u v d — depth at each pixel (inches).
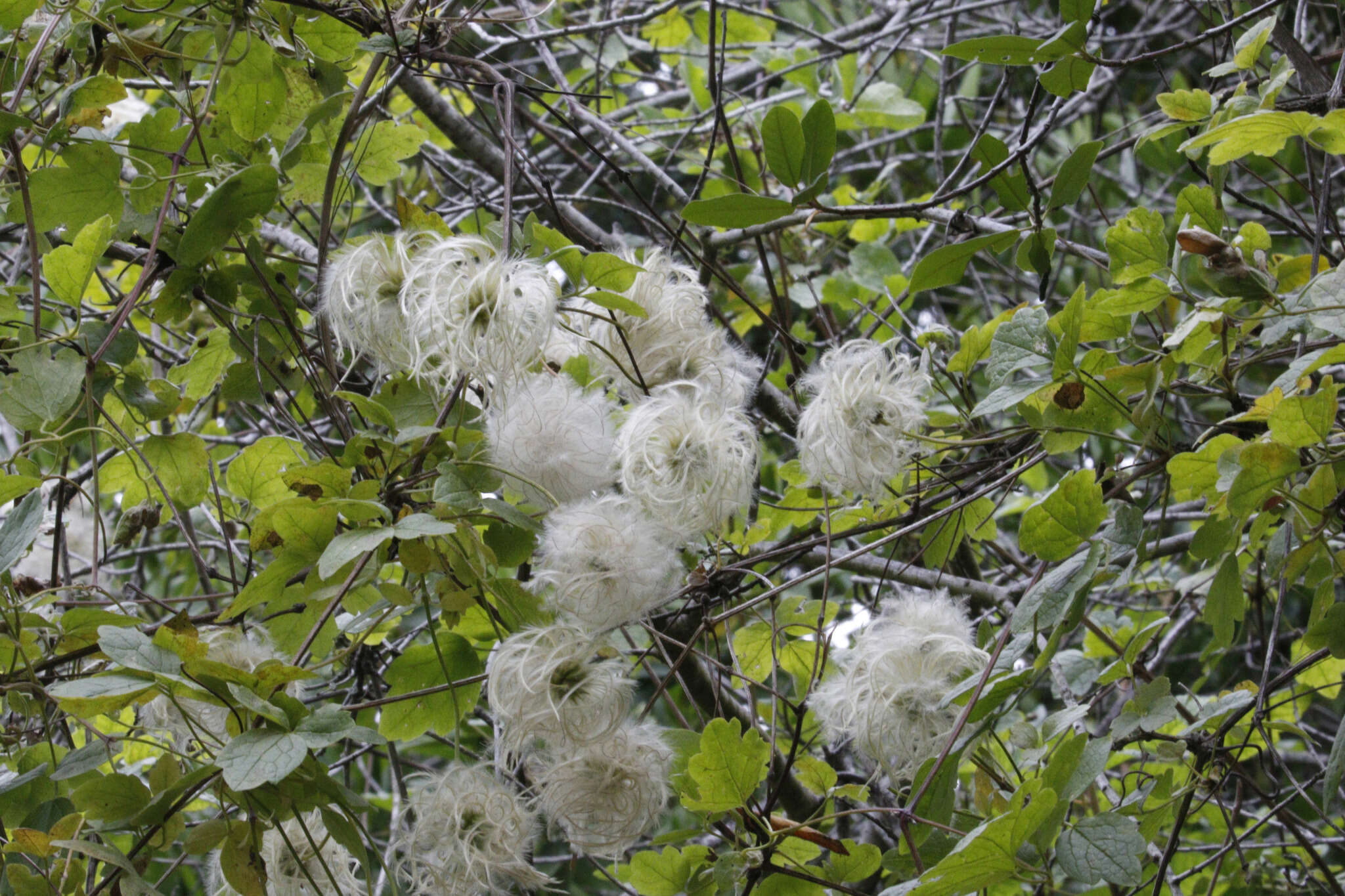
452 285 58.2
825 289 125.2
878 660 66.8
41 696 67.3
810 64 132.5
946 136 204.7
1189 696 84.7
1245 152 63.9
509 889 64.4
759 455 67.9
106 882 54.8
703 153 143.9
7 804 64.8
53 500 89.8
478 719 106.5
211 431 134.2
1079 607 63.7
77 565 108.3
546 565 60.4
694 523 63.4
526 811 62.8
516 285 59.2
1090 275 180.4
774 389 102.9
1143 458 73.9
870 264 124.3
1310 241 85.0
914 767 67.0
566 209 104.1
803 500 96.6
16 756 73.1
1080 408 68.9
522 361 59.0
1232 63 77.9
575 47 146.6
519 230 72.1
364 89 77.9
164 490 77.9
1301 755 127.1
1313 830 101.5
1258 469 59.9
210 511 110.2
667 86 173.8
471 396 71.8
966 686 63.5
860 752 68.5
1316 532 63.8
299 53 89.1
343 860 68.0
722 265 130.8
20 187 75.7
